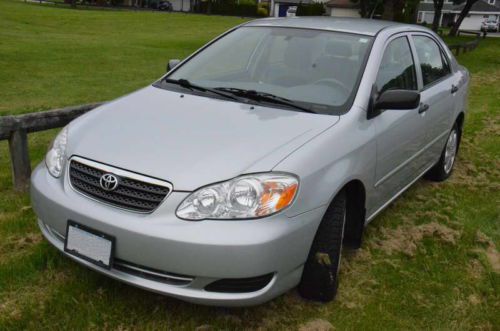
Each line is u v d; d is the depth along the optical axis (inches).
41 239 139.8
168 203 98.7
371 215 139.6
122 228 99.0
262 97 132.5
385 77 143.3
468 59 840.9
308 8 2212.1
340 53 143.9
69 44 707.4
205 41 920.9
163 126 117.2
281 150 107.2
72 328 106.9
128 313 112.6
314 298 119.6
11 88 383.2
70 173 111.2
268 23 165.5
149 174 101.4
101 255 102.4
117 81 450.6
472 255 150.7
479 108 382.6
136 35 1014.4
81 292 118.0
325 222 113.7
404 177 159.3
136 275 102.7
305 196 104.3
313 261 114.0
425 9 2778.1
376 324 116.1
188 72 153.5
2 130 157.2
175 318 112.3
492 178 219.9
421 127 159.9
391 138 138.0
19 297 115.3
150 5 2322.8
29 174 169.2
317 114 124.7
